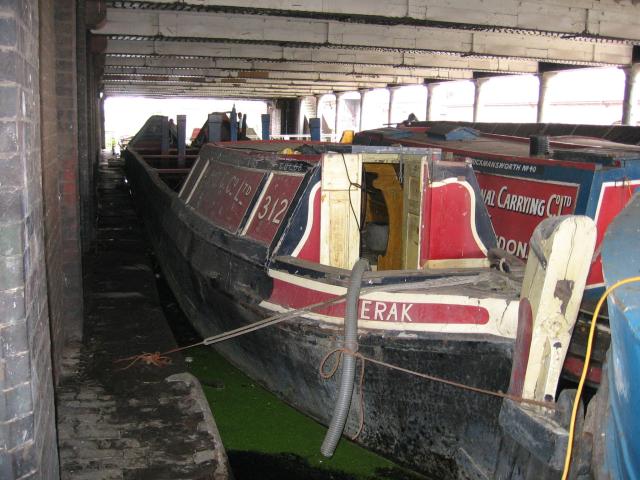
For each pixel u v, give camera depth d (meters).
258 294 5.15
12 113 2.20
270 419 5.30
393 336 4.10
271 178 5.76
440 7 13.27
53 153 4.88
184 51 19.33
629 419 2.33
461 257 5.11
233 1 11.96
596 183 5.67
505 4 13.64
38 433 2.43
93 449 4.12
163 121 17.30
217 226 6.35
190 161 15.98
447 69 22.31
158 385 5.13
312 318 4.52
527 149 7.55
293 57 20.23
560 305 3.06
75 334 5.98
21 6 2.29
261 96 41.78
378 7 12.91
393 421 4.32
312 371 4.64
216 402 5.60
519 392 3.24
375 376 4.25
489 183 6.95
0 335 2.23
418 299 4.10
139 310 7.07
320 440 4.98
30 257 2.43
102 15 10.94
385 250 5.93
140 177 13.71
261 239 5.38
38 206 2.72
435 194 4.99
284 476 4.45
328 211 5.08
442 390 4.04
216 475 3.89
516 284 4.11
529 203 6.34
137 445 4.19
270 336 4.92
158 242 9.75
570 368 4.24
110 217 13.62
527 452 3.39
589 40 15.55
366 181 6.22
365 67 24.06
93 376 5.28
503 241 6.58
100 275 8.55
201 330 7.03
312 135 11.65
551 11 13.98
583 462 2.97
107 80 29.16
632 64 18.34
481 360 3.88
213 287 5.94
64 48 5.68
